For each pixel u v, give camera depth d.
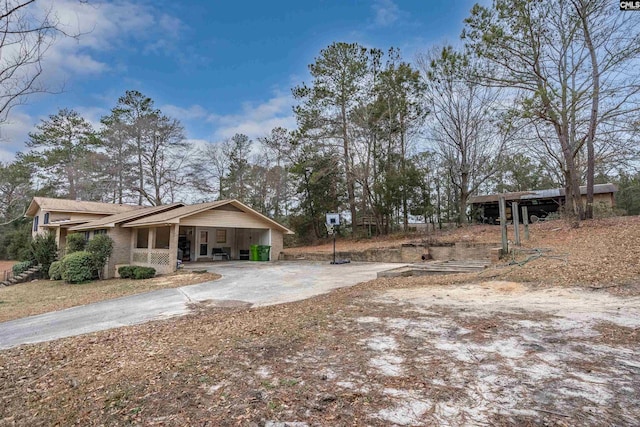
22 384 3.26
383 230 20.19
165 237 18.08
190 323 5.55
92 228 16.28
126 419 2.43
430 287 7.18
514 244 10.79
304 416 2.31
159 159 27.36
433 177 23.47
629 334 3.58
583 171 18.12
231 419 2.33
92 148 28.22
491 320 4.39
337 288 8.46
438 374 2.85
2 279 18.91
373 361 3.22
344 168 19.56
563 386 2.54
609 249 7.84
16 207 25.70
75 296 10.59
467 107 17.12
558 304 5.02
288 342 3.98
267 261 17.52
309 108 19.81
